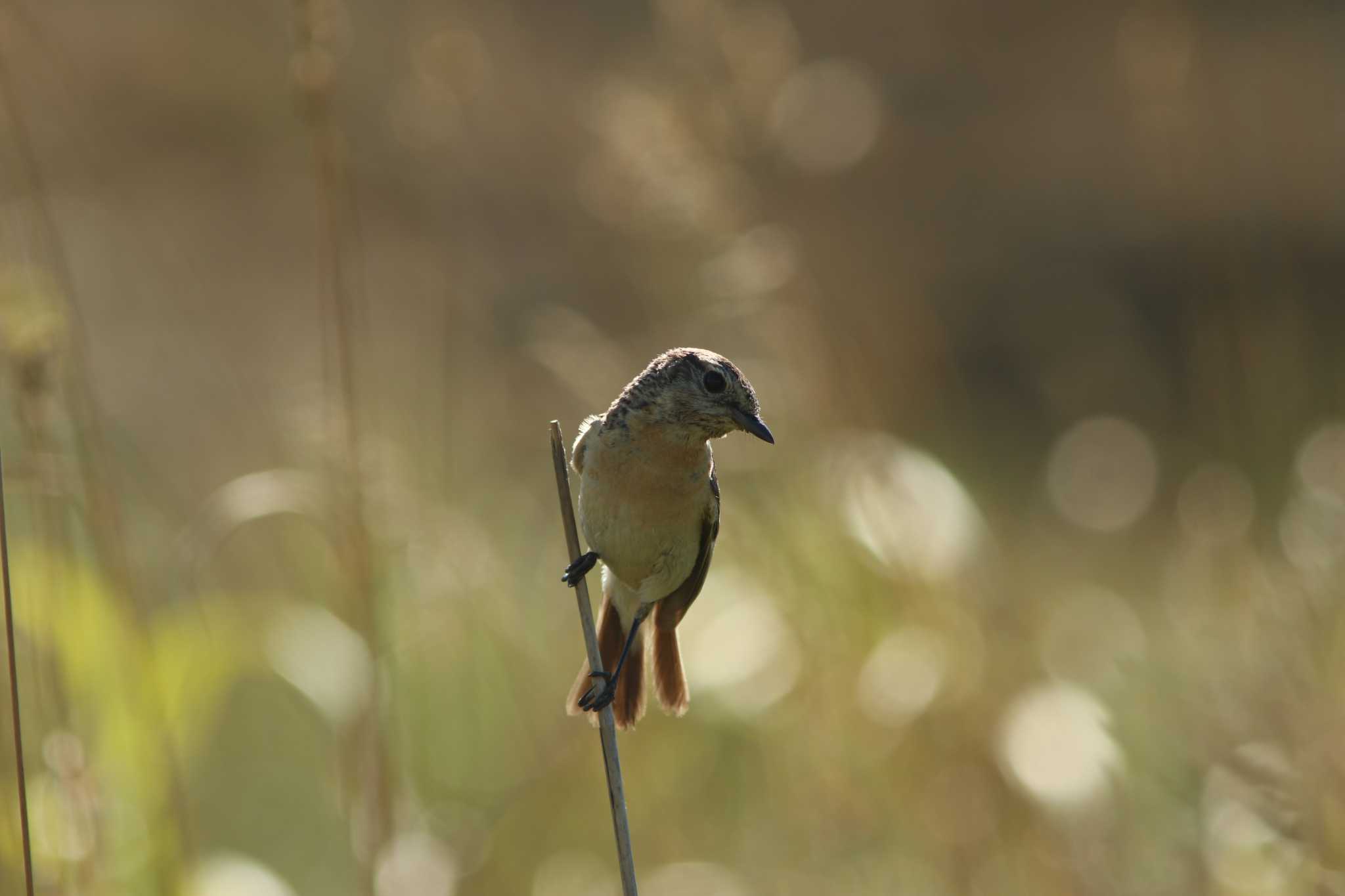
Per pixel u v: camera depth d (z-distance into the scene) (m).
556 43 31.47
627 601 8.99
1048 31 33.28
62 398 8.25
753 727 11.88
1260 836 9.67
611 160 11.83
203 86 29.67
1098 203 28.78
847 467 11.41
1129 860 10.60
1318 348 21.84
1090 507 18.16
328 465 9.77
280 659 9.82
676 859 11.59
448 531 11.25
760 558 11.66
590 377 11.48
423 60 12.19
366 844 9.27
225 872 9.55
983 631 11.12
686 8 11.79
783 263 11.49
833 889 11.00
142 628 8.48
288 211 27.69
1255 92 28.23
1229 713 10.38
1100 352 23.61
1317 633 10.25
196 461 15.52
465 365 14.41
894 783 10.84
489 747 11.66
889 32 32.91
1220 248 26.17
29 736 8.01
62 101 12.88
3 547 6.77
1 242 8.33
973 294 26.91
